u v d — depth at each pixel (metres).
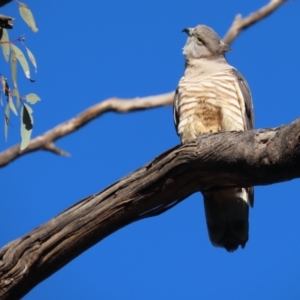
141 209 9.20
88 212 9.15
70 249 9.27
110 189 9.16
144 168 9.05
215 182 8.98
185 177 8.90
